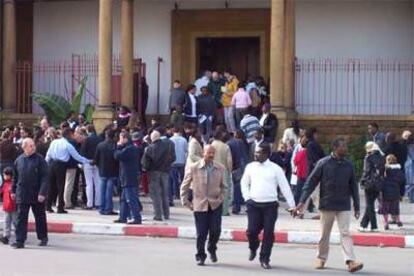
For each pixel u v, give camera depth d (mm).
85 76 30000
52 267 13742
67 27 32375
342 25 31156
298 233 17750
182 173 22594
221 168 14328
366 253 16359
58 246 16453
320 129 28375
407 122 28234
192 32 32125
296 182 20391
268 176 14008
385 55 30938
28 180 16016
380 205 18625
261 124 24219
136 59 30453
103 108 27141
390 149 21938
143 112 29859
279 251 16406
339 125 28344
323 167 13812
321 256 14078
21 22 32594
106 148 20359
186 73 32062
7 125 29297
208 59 32719
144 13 32281
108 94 27234
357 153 26594
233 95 27031
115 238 17969
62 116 27609
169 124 26094
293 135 23688
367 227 18531
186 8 32125
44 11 32594
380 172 18031
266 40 31688
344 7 31172
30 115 29766
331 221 13906
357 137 28219
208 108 26141
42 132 22125
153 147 19391
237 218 20250
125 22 29234
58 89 32250
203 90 26219
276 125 24391
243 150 20859
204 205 14148
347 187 13844
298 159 20312
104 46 27266
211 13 31984
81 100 29781
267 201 13977
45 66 32312
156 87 32062
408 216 20781
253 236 14281
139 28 32281
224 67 32656
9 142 21062
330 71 31016
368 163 18078
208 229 14391
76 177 21672
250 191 14094
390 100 30750
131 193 18938
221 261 14727
